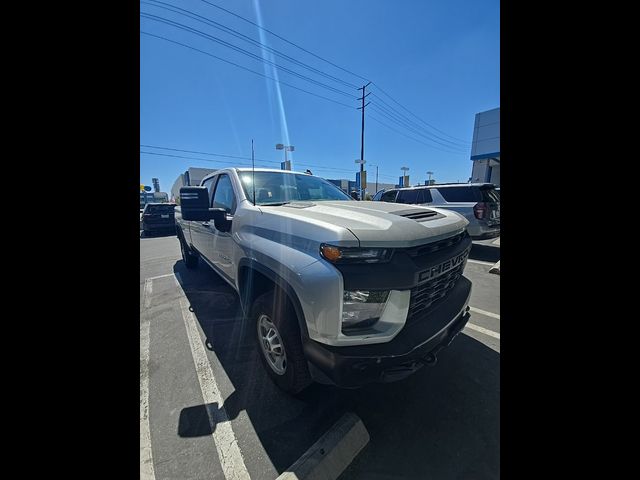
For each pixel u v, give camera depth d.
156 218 12.06
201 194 2.28
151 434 1.54
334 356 1.29
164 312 3.45
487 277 4.90
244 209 2.25
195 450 1.44
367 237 1.33
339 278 1.26
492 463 1.31
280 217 1.75
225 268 2.74
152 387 1.98
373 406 1.74
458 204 6.95
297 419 1.65
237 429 1.58
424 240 1.52
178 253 7.85
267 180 2.78
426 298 1.59
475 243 8.25
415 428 1.56
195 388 1.97
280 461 1.37
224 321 3.16
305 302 1.35
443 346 1.62
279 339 1.70
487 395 1.83
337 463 1.28
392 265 1.35
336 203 2.24
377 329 1.36
